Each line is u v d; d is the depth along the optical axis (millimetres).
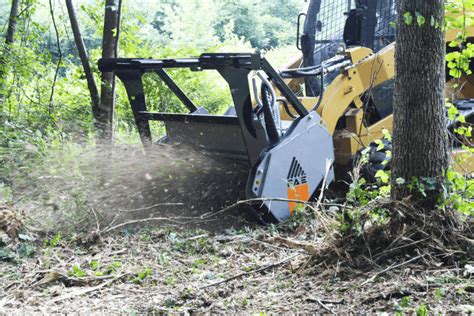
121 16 10781
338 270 5430
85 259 6168
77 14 11539
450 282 5008
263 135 7207
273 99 7480
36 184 8180
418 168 5750
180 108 13648
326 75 8961
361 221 5723
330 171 7730
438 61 5699
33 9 10945
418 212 5715
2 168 8461
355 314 4590
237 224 7492
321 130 7625
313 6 9453
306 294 5047
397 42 5777
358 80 8367
